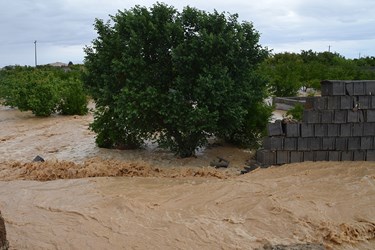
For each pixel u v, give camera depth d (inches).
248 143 454.0
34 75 804.6
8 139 538.0
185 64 375.6
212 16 385.1
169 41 385.1
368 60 1501.0
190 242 211.2
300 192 267.3
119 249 207.3
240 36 377.7
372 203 250.4
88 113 769.6
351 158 341.4
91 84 426.0
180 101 367.6
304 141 338.6
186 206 255.3
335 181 288.8
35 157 424.8
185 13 389.1
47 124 647.1
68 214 251.9
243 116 405.7
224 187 285.4
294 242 208.4
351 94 334.3
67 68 1752.0
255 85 416.8
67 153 451.2
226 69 371.2
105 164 373.4
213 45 372.5
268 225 225.0
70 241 217.0
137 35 381.4
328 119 336.8
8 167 384.2
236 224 227.9
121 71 382.9
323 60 1488.7
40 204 270.2
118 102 376.8
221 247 205.3
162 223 232.8
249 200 255.9
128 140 451.2
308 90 1168.2
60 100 733.9
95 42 409.1
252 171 332.5
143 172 357.1
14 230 231.6
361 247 209.0
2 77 1111.0
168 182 324.2
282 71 1055.6
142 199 271.1
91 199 275.4
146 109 371.2
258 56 403.5
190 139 405.7
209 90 361.4
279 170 324.8
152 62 398.9
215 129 383.9
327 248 205.6
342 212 238.7
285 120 350.6
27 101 711.1
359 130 338.6
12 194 292.5
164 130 408.2
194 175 349.1
